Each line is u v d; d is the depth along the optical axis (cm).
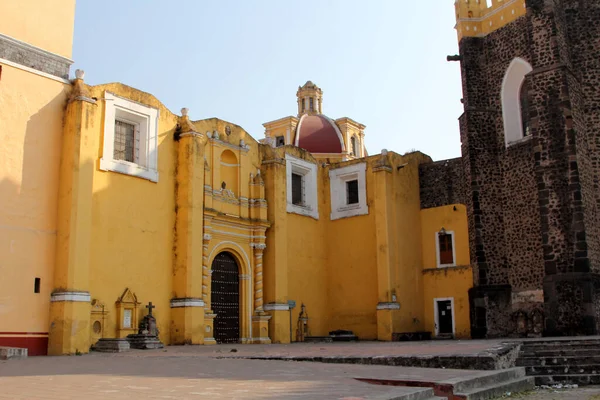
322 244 2870
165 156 2138
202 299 2117
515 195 2538
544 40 2342
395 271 2628
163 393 714
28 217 1673
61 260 1702
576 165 2194
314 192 2869
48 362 1274
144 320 1917
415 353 1294
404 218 2741
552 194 2217
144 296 1984
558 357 1403
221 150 2400
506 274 2502
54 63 1805
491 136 2645
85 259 1728
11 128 1667
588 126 2375
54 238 1727
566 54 2392
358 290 2748
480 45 2744
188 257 2083
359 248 2780
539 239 2433
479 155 2622
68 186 1734
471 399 877
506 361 1267
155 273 2038
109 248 1892
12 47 1700
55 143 1769
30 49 1742
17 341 1602
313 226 2833
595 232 2262
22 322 1620
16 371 1030
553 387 1242
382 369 1095
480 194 2591
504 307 2469
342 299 2795
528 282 2436
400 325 2581
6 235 1620
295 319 2638
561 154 2225
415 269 2747
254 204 2498
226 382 845
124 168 1964
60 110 1794
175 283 2092
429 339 2677
